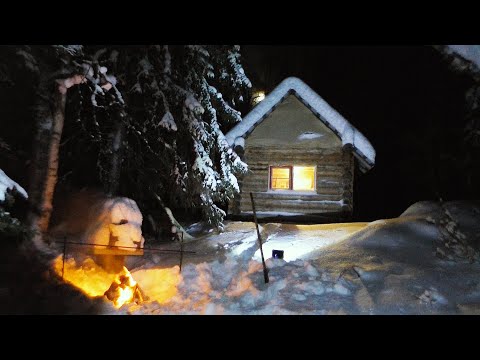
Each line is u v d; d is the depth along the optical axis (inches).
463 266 334.6
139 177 575.5
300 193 686.5
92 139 491.5
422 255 355.9
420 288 287.1
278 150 703.1
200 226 626.2
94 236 399.9
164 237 553.3
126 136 524.1
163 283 347.6
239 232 524.7
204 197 523.2
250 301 279.6
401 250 365.1
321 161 682.8
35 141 411.2
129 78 474.0
